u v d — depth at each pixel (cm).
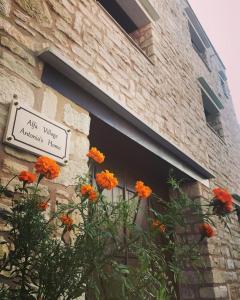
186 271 331
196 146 441
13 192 132
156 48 400
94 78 243
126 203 141
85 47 243
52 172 120
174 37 498
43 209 122
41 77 184
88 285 115
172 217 145
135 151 301
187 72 509
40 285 106
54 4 220
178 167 345
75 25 238
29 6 194
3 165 145
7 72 162
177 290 324
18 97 163
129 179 312
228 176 575
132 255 251
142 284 136
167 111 372
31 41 186
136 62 327
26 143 158
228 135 709
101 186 132
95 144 270
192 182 387
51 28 209
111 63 276
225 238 408
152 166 343
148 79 345
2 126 150
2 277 126
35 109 172
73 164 187
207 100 623
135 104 298
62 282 106
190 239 334
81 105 212
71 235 162
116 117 254
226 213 140
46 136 172
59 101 193
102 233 118
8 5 178
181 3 622
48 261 108
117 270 119
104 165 280
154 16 411
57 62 191
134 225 135
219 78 832
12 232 115
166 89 390
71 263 109
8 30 172
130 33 421
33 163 160
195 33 684
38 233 111
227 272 364
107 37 283
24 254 109
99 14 281
